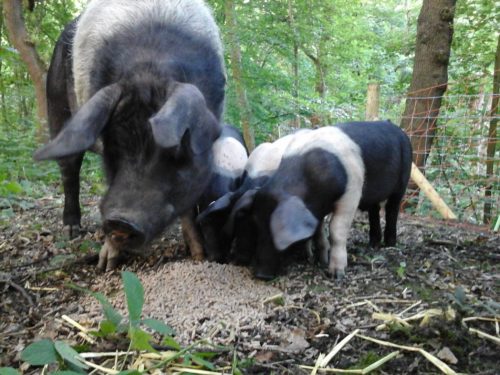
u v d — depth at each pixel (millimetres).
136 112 923
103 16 1147
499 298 1047
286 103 3006
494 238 1579
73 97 1424
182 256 1271
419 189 2100
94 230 1518
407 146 1425
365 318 936
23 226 1561
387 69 4332
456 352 813
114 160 955
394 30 4766
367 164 1238
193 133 847
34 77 2541
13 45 2484
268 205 1127
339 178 1137
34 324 934
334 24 3455
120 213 861
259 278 1111
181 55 1043
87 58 1132
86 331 870
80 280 1137
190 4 1186
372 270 1198
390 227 1439
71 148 821
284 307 978
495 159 2008
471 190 2143
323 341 856
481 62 2598
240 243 1192
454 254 1373
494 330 888
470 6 2496
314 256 1295
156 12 1115
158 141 759
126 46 1049
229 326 889
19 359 798
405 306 995
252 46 2842
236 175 1390
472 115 2197
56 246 1351
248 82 2766
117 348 805
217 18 2834
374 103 2221
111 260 1173
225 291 1035
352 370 766
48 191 2182
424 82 2270
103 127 887
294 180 1141
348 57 3947
